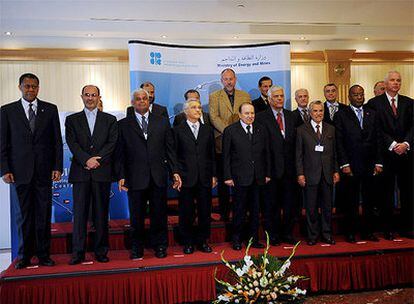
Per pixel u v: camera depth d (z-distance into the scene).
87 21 6.48
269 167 4.09
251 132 4.04
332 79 7.66
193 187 3.95
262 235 4.53
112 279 3.51
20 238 3.65
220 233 4.45
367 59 7.90
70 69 7.08
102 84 7.19
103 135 3.73
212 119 4.62
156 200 3.88
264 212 4.19
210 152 4.05
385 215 4.39
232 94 4.68
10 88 6.85
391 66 8.11
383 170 4.31
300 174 4.16
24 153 3.58
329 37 7.34
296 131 4.26
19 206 3.62
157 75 4.92
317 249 3.99
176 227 4.40
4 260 5.27
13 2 5.60
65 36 6.82
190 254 3.94
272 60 5.13
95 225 3.76
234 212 4.06
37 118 3.63
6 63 6.84
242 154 3.99
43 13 6.05
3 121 3.58
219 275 3.64
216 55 5.13
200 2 5.79
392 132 4.28
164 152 3.92
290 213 4.25
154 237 3.94
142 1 5.68
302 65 7.79
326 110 4.86
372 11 6.36
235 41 7.30
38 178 3.63
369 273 3.91
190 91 4.55
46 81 6.99
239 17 6.47
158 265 3.60
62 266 3.64
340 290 3.88
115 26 6.55
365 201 4.34
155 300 3.56
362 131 4.21
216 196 5.06
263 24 6.88
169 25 6.66
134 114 3.92
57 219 4.79
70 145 3.68
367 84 8.05
